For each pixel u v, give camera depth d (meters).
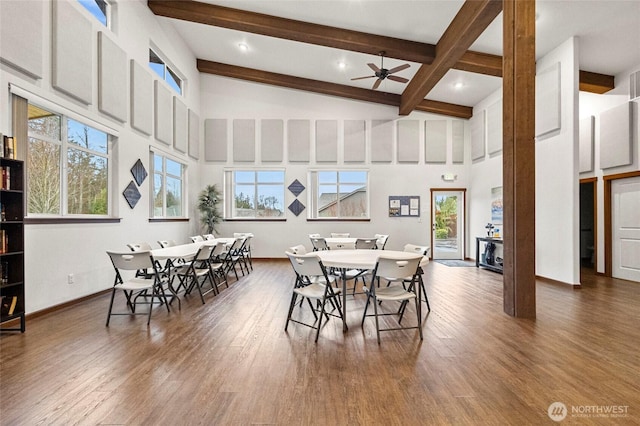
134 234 5.19
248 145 8.16
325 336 2.96
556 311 3.71
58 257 3.69
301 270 3.08
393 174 8.24
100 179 4.55
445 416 1.77
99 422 1.71
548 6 4.18
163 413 1.79
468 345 2.74
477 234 7.89
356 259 3.20
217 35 6.64
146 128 5.48
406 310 3.79
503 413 1.80
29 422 1.71
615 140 5.56
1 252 2.86
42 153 3.63
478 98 7.56
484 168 7.58
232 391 2.02
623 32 4.66
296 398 1.94
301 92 8.21
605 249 5.87
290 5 5.15
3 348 2.64
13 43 3.08
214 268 4.71
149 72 5.61
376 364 2.38
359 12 5.00
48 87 3.55
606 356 2.52
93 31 4.25
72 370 2.27
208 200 7.67
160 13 5.73
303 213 8.16
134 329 3.12
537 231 5.67
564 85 5.04
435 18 4.89
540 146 5.60
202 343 2.77
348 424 1.70
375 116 8.24
